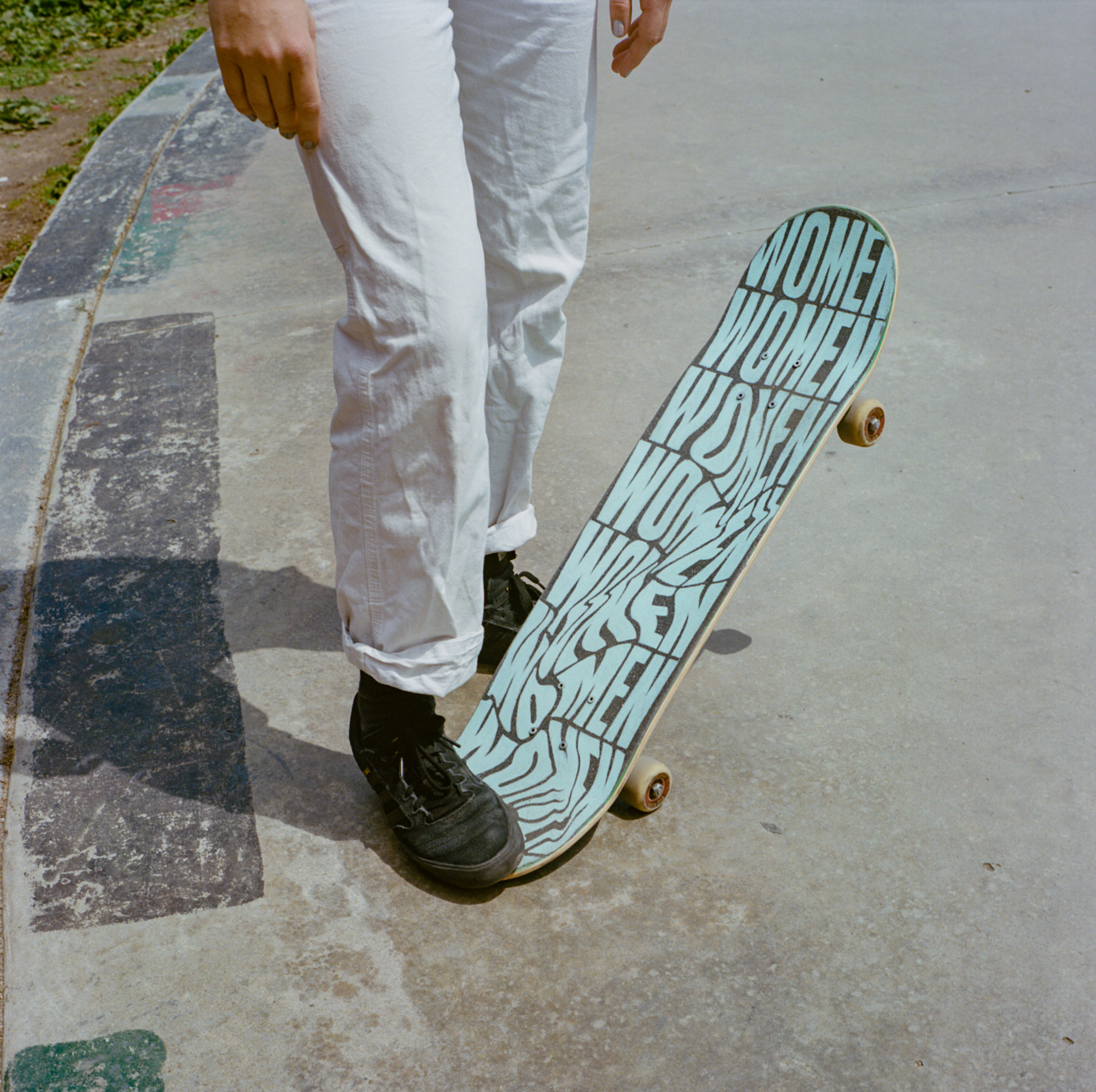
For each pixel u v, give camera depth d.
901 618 2.03
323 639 2.03
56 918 1.51
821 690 1.87
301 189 4.14
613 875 1.55
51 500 2.48
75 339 3.17
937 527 2.26
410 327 1.28
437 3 1.27
